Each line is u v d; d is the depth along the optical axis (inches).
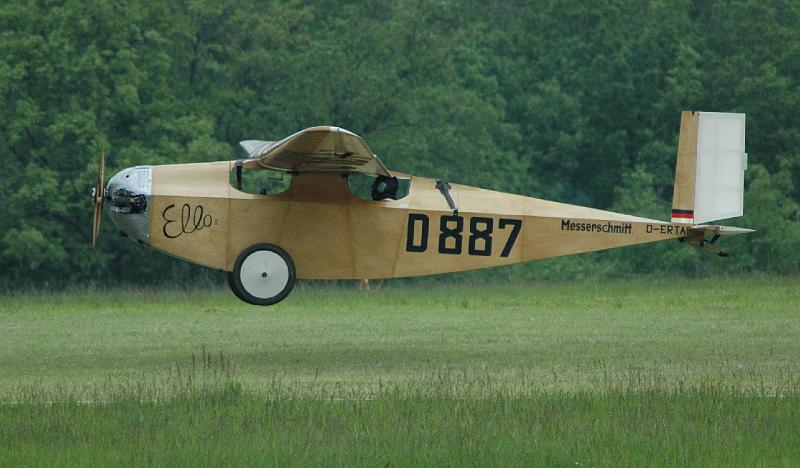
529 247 2354.8
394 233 2268.7
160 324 3164.4
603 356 2284.7
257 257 2199.8
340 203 2239.2
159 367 2154.3
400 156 6678.2
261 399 1647.4
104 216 6136.8
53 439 1409.9
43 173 5821.9
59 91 6171.3
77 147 6058.1
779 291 4468.5
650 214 7052.2
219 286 5615.2
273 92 7101.4
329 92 6766.7
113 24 6225.4
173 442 1382.9
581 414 1546.5
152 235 2180.1
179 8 7224.4
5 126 6097.4
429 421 1481.3
